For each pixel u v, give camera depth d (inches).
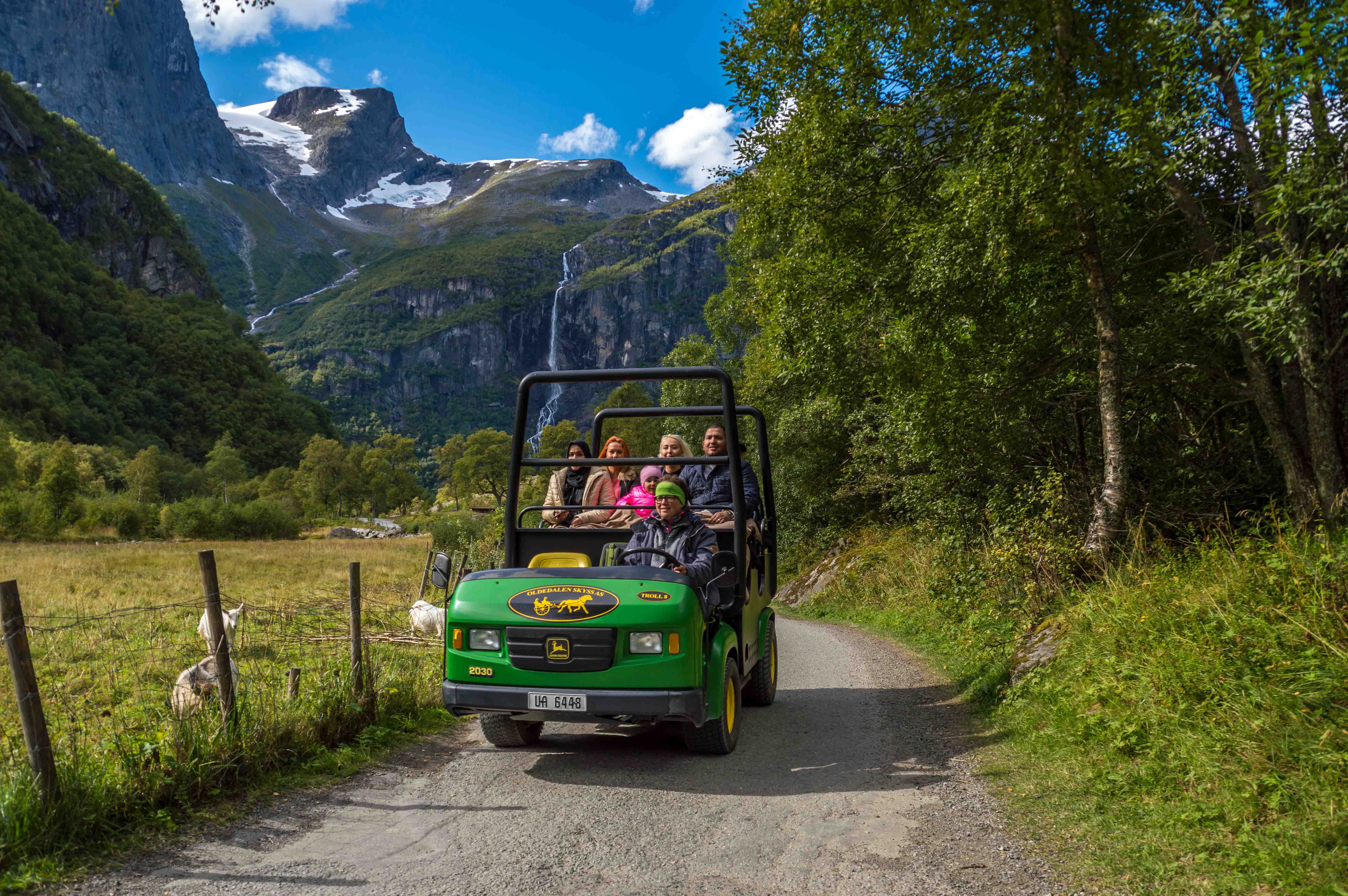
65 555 1464.1
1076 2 285.3
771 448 1047.6
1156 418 413.1
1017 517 390.3
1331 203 222.4
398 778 208.5
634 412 295.6
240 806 182.1
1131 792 181.6
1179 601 246.8
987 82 337.4
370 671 255.8
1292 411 313.6
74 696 305.7
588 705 203.3
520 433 263.3
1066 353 396.2
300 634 421.7
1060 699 242.2
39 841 149.0
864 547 841.5
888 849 163.0
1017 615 361.7
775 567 321.1
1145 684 216.5
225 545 2226.9
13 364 6678.2
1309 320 273.7
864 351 427.2
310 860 155.3
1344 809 146.9
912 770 216.5
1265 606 218.5
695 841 167.0
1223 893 135.4
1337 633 195.8
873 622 618.5
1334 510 278.5
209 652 323.6
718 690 217.8
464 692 211.0
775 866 154.9
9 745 182.2
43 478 2908.5
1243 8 224.7
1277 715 177.5
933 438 411.8
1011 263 350.9
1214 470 375.2
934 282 365.4
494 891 142.9
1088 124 285.0
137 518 2815.0
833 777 210.5
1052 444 446.9
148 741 183.5
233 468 5979.3
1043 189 306.2
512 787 201.8
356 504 6215.6
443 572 221.6
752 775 212.2
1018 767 212.8
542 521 299.4
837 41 346.0
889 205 404.8
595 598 207.8
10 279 7475.4
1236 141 308.0
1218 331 340.2
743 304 1102.4
